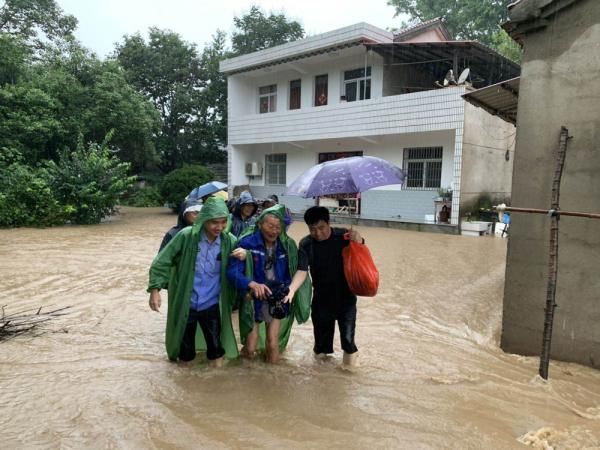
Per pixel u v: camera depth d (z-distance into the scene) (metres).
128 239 13.12
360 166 3.89
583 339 4.15
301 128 19.53
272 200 6.73
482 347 4.77
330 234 3.99
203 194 5.43
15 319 5.48
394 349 4.69
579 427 3.11
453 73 15.83
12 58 20.05
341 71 19.36
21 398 3.40
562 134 4.02
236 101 22.78
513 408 3.37
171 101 30.12
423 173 17.34
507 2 27.05
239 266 3.94
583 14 3.96
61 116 21.05
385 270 8.85
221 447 2.78
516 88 7.06
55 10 26.06
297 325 5.48
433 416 3.23
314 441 2.87
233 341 4.20
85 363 4.17
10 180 16.12
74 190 16.81
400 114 16.36
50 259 9.70
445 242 12.88
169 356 4.17
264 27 30.23
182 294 3.92
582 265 4.11
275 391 3.61
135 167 29.58
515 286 4.52
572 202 4.10
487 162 16.44
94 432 2.93
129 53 29.50
